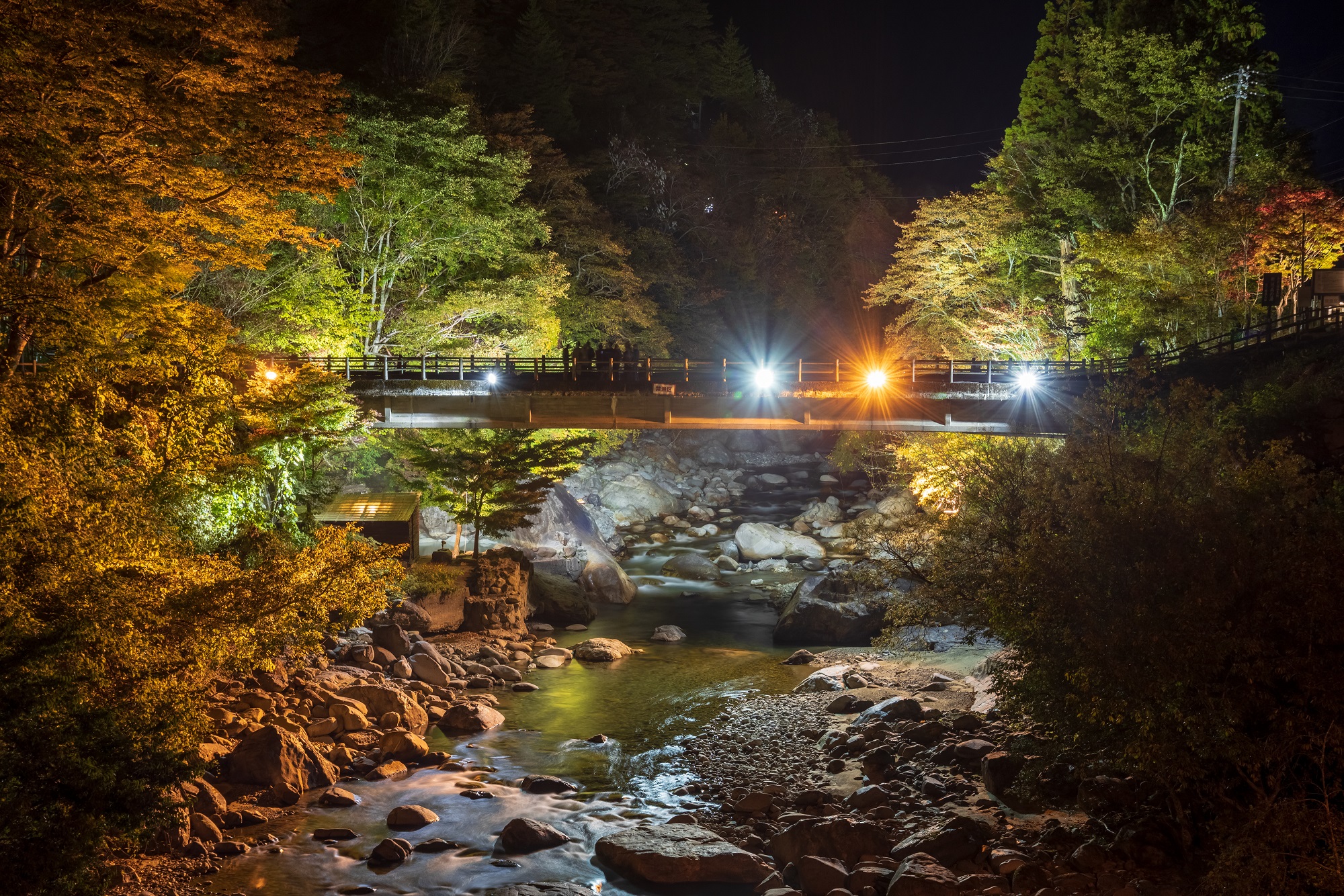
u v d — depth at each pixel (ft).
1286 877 34.22
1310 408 73.05
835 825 48.73
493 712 70.03
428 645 80.38
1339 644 38.73
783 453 213.46
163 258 70.85
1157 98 147.43
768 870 47.14
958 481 83.71
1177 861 43.14
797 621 92.58
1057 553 43.52
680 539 143.64
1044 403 93.81
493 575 96.94
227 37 66.90
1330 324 89.51
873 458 176.76
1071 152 157.79
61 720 34.42
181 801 47.52
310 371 81.71
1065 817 49.73
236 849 48.73
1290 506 42.27
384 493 105.29
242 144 68.49
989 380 97.45
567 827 52.85
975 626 67.77
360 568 54.29
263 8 140.67
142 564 45.16
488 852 49.80
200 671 48.55
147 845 47.06
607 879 47.32
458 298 135.64
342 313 124.16
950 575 65.26
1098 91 154.51
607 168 217.36
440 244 138.00
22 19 55.98
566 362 111.14
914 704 65.57
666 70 286.46
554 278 149.18
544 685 79.36
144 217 66.08
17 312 57.62
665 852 47.26
